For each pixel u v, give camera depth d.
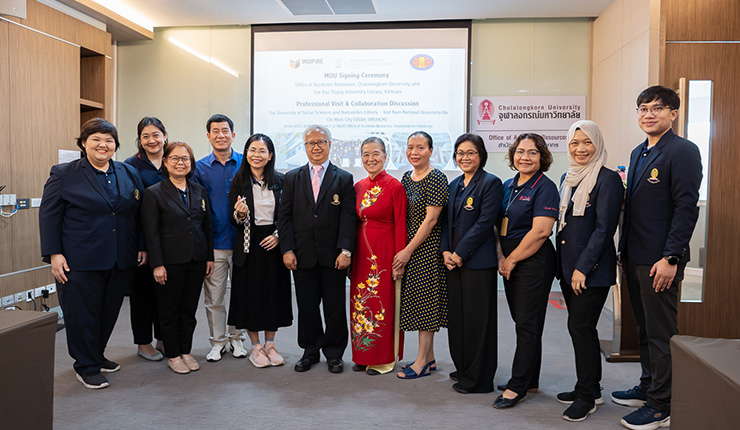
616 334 3.52
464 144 2.95
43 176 4.66
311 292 3.32
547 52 5.93
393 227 3.18
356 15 5.80
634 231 2.58
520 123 5.99
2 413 1.64
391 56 6.07
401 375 3.18
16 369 1.71
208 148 6.30
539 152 2.77
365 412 2.69
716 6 3.58
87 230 2.97
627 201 2.65
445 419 2.61
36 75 4.58
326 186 3.21
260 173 3.36
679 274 2.48
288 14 5.78
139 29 5.96
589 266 2.54
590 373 2.63
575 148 2.65
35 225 4.57
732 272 3.67
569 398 2.83
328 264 3.22
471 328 2.91
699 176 2.41
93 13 5.26
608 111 5.39
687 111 3.61
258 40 6.17
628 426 2.50
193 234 3.25
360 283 3.21
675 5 3.60
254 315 3.34
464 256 2.84
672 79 3.62
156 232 3.18
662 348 2.48
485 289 2.88
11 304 4.29
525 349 2.74
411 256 3.14
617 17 5.15
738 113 3.61
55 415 2.63
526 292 2.74
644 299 2.54
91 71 5.62
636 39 4.65
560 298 5.66
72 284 2.96
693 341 1.64
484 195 2.87
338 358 3.32
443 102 6.04
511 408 2.75
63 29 4.92
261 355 3.42
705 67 3.60
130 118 6.37
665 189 2.46
